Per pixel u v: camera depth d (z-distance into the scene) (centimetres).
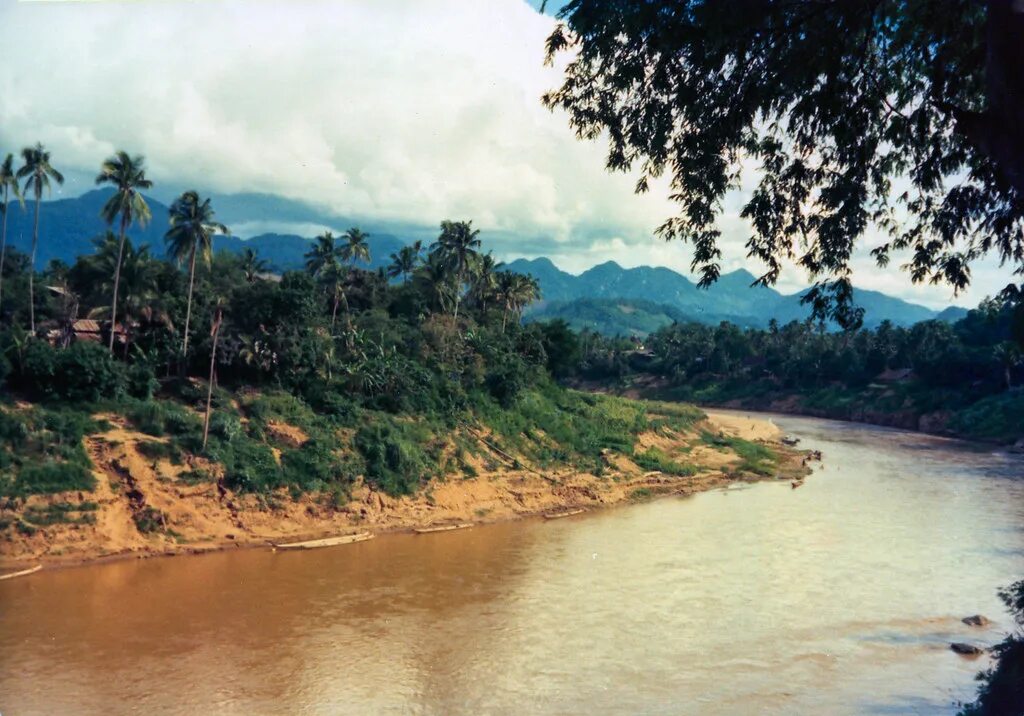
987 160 1420
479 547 4831
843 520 5672
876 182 1552
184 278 6450
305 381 6025
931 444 10419
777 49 1362
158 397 5438
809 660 3144
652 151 1549
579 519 5709
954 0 1313
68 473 4434
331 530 4972
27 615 3425
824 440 10806
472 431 6675
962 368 12569
